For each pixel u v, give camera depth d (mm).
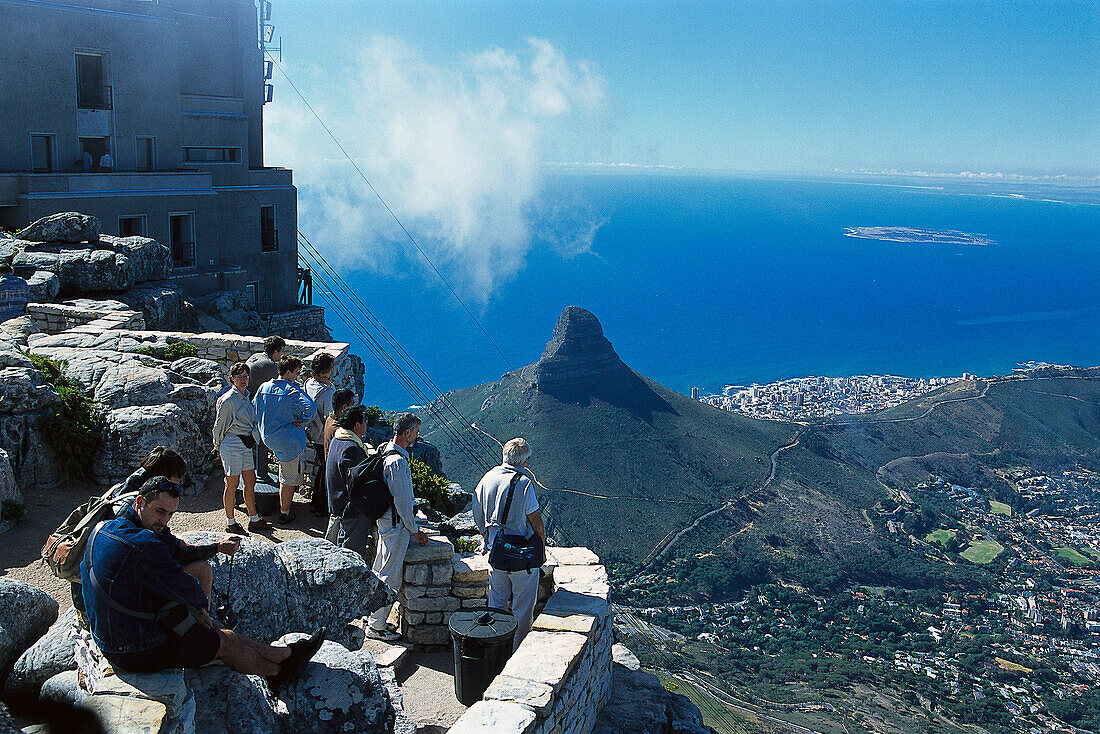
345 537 8828
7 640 5543
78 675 4973
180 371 12969
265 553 6754
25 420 10250
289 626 6660
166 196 37125
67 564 5258
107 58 35344
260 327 40625
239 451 9844
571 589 8148
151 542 4840
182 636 4898
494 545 7930
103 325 16719
